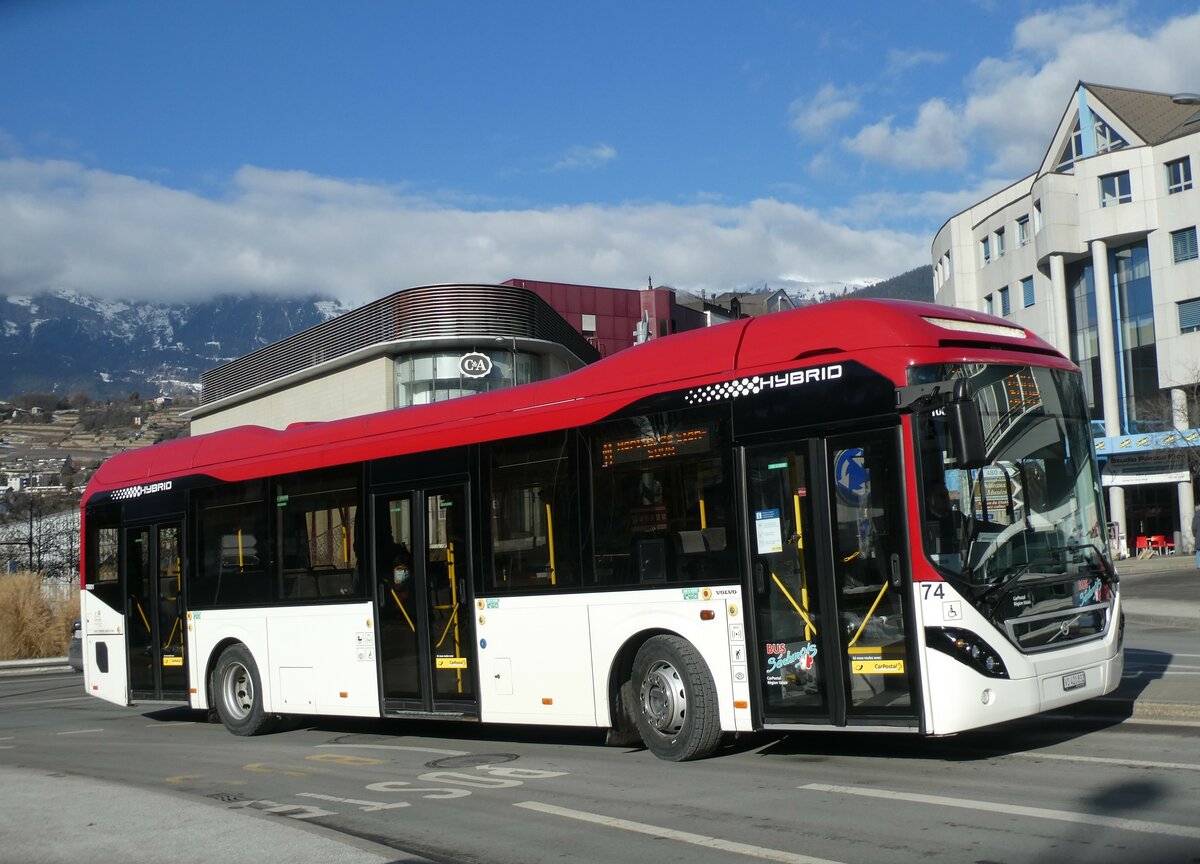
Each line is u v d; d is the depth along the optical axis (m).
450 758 11.41
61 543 46.56
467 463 12.05
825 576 9.18
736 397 9.87
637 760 10.41
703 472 10.03
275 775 10.91
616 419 10.73
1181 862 6.00
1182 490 52.72
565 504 11.07
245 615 14.69
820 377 9.37
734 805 8.16
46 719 18.17
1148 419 54.69
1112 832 6.67
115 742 14.61
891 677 8.81
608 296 82.12
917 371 8.95
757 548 9.62
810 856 6.64
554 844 7.39
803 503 9.37
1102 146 57.88
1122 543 43.56
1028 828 6.91
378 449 13.05
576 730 13.12
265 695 14.33
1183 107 57.16
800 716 9.29
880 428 8.99
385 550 12.89
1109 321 55.22
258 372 54.78
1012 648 8.72
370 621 13.02
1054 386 9.79
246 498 14.84
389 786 9.91
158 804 8.88
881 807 7.77
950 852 6.52
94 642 17.06
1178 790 7.64
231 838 7.57
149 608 16.23
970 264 69.50
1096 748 9.46
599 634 10.69
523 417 11.57
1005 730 10.70
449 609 12.11
